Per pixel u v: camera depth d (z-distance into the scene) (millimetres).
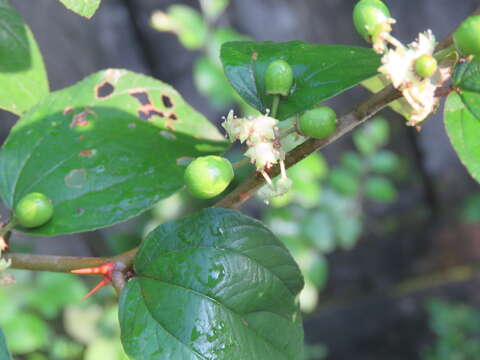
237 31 375
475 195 417
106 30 348
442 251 427
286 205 274
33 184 100
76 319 280
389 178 415
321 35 387
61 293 243
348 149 396
